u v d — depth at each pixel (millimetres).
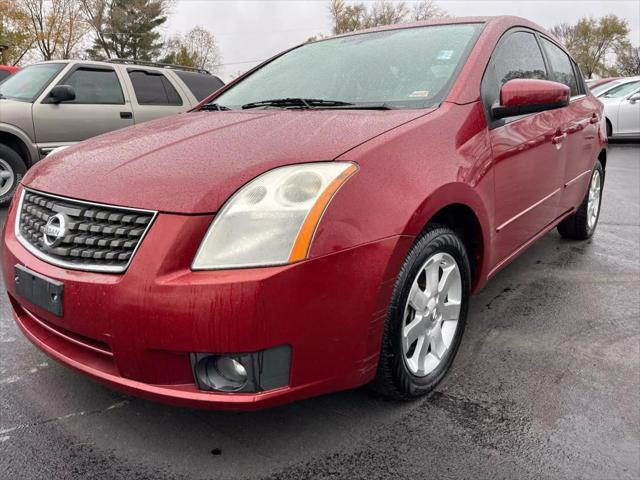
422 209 1930
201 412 2172
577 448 1944
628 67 53312
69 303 1776
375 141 1957
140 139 2275
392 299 1924
